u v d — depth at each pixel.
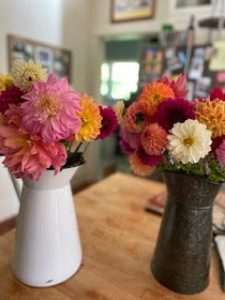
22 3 1.78
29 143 0.34
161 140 0.39
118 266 0.55
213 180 0.42
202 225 0.46
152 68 1.96
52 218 0.45
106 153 3.87
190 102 0.42
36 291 0.47
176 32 1.87
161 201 0.82
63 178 0.44
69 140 0.38
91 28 2.44
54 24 2.06
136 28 2.18
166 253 0.49
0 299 0.45
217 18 1.67
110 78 4.02
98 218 0.75
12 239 0.63
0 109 0.37
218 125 0.38
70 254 0.49
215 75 1.72
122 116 0.48
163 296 0.48
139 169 0.48
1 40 1.68
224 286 0.50
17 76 0.39
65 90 0.35
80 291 0.48
